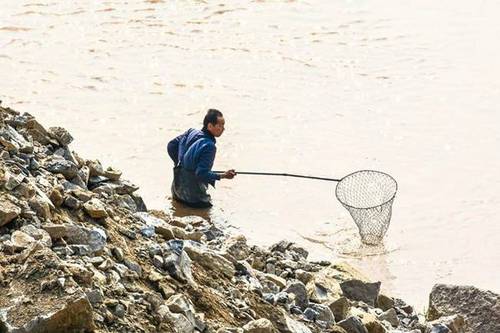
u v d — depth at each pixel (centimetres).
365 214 4366
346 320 3045
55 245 2480
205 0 8475
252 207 4709
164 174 5034
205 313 2605
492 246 4447
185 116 5969
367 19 7981
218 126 4481
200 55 7125
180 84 6519
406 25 7825
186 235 3272
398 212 4791
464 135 5772
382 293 3850
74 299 2069
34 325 2016
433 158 5459
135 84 6494
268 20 7975
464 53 7188
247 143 5553
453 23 7850
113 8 8256
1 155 2942
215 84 6538
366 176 5147
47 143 3359
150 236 2975
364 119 6009
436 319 3522
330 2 8412
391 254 4334
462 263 4284
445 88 6525
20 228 2438
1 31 7562
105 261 2492
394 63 7006
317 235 4469
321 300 3284
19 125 3341
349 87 6544
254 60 7038
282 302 3016
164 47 7288
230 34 7619
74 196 2894
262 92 6406
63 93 6297
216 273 2914
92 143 5472
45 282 2111
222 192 4853
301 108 6147
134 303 2384
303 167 5262
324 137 5703
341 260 4238
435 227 4628
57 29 7662
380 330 3117
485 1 8356
